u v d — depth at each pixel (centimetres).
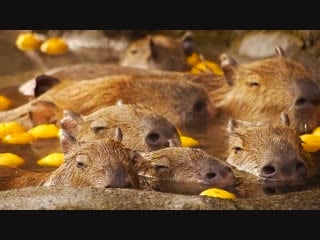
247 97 1612
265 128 1370
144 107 1452
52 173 1277
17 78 1900
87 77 1762
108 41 2183
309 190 1208
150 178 1296
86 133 1433
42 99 1602
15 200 1176
